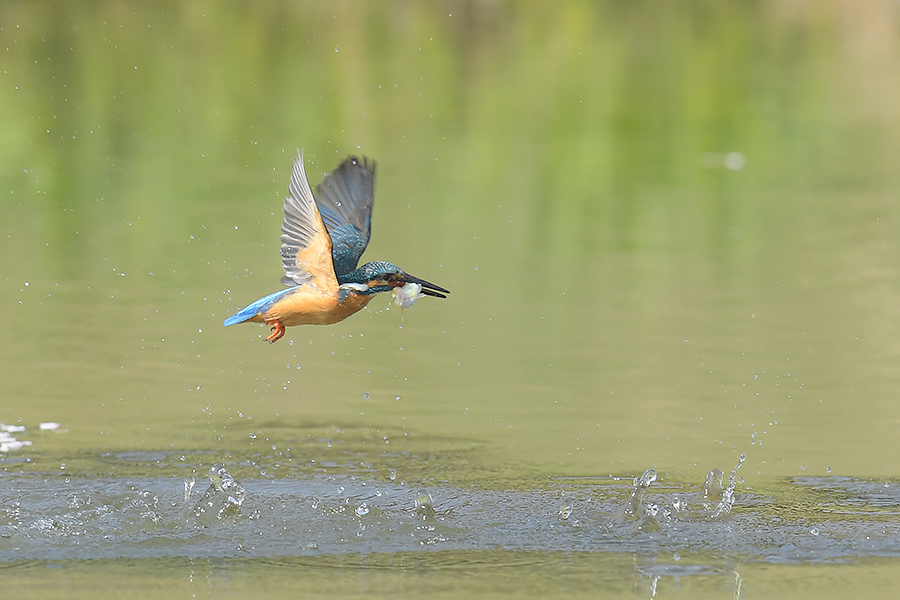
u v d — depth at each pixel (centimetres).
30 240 1597
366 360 1269
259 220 1702
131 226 1666
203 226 1664
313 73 2481
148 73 2400
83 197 1772
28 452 1021
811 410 1124
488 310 1409
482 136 2155
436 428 1088
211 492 936
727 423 1095
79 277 1477
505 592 773
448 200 1820
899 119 2305
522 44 2844
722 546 856
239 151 1986
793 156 2092
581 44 2892
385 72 2512
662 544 862
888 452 1031
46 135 2041
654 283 1502
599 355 1273
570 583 788
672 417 1108
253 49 2642
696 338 1320
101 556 834
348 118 2203
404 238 1636
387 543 863
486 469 1003
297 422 1101
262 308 831
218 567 816
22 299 1392
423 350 1298
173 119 2170
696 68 2678
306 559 834
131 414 1110
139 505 923
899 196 1856
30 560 823
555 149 2098
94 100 2234
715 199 1861
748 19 3278
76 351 1258
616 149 2116
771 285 1488
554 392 1173
